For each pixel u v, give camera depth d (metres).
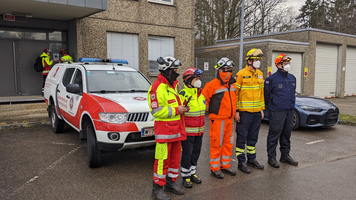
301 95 8.66
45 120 7.94
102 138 4.23
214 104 4.17
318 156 5.40
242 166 4.55
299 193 3.72
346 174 4.44
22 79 9.95
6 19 9.09
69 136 6.60
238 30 22.53
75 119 5.23
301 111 7.52
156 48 12.04
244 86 4.44
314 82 15.05
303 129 7.97
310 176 4.35
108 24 10.52
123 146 4.23
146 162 4.93
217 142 4.20
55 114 6.61
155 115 3.33
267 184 4.02
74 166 4.63
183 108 3.39
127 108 4.31
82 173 4.34
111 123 4.19
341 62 16.56
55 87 6.59
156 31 11.73
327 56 16.08
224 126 4.21
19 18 9.33
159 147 3.43
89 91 5.02
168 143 3.48
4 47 9.53
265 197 3.59
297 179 4.22
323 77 16.05
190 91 3.79
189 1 12.54
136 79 5.76
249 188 3.88
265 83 4.82
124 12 10.85
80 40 9.89
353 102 14.57
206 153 5.56
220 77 4.12
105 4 8.63
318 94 15.90
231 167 4.79
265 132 7.51
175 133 3.45
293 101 4.79
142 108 4.39
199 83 3.72
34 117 8.38
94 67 5.68
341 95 16.80
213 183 4.05
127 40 11.20
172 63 3.36
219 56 14.98
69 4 8.02
